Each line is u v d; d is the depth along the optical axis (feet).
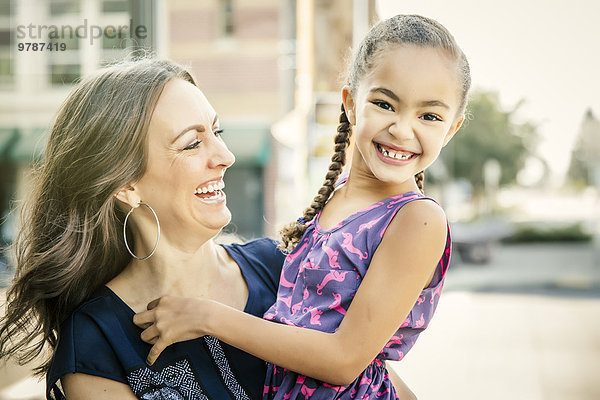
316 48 24.91
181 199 4.72
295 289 4.77
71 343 4.62
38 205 5.04
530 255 65.00
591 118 26.78
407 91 4.37
